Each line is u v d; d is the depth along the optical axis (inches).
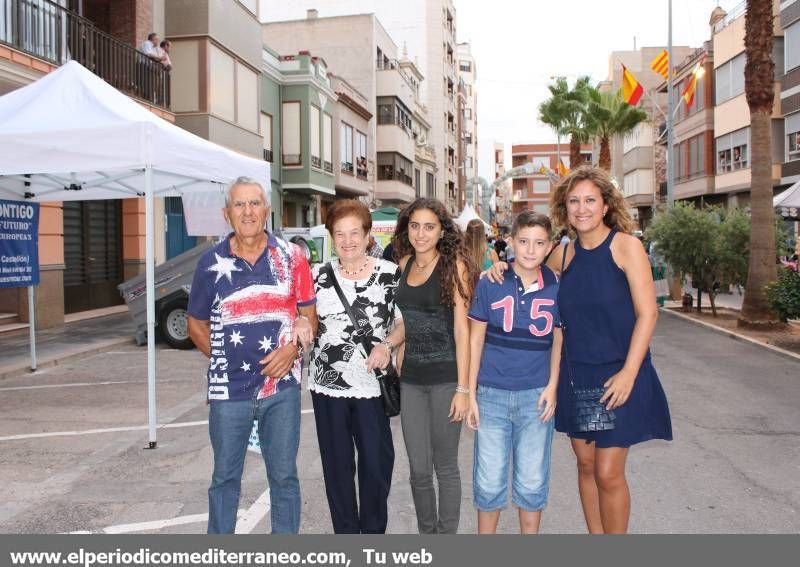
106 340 453.1
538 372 133.0
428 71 2159.2
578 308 125.4
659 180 1724.9
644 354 120.5
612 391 120.1
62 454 217.3
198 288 129.3
